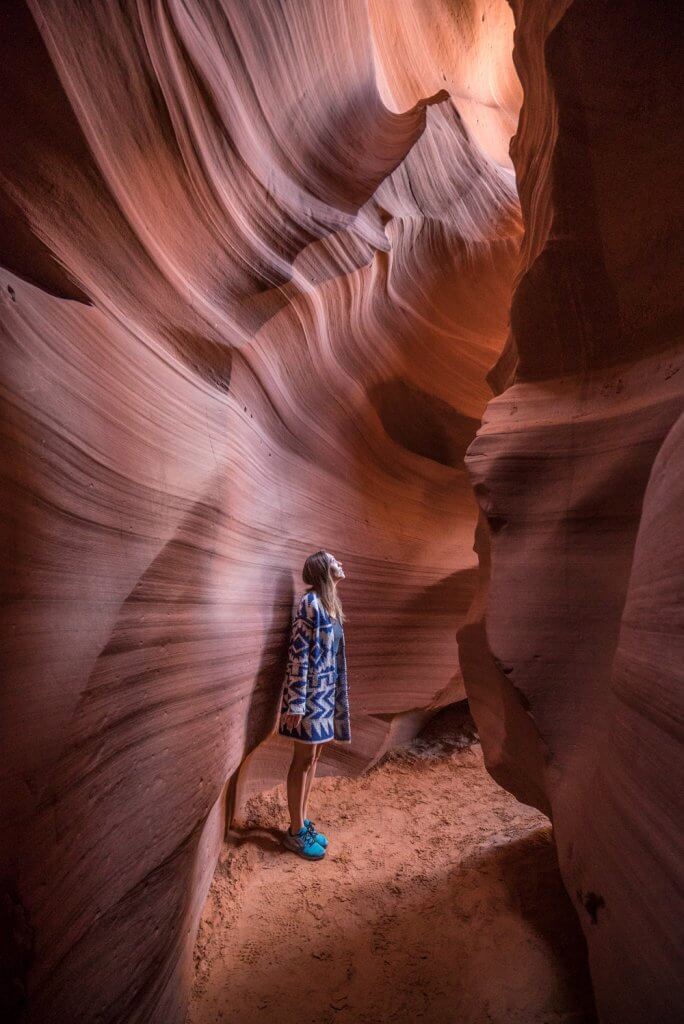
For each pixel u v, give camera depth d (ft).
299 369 10.59
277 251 8.49
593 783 5.45
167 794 5.52
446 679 14.47
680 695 3.57
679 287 6.07
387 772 12.78
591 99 6.44
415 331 14.24
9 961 3.13
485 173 13.43
